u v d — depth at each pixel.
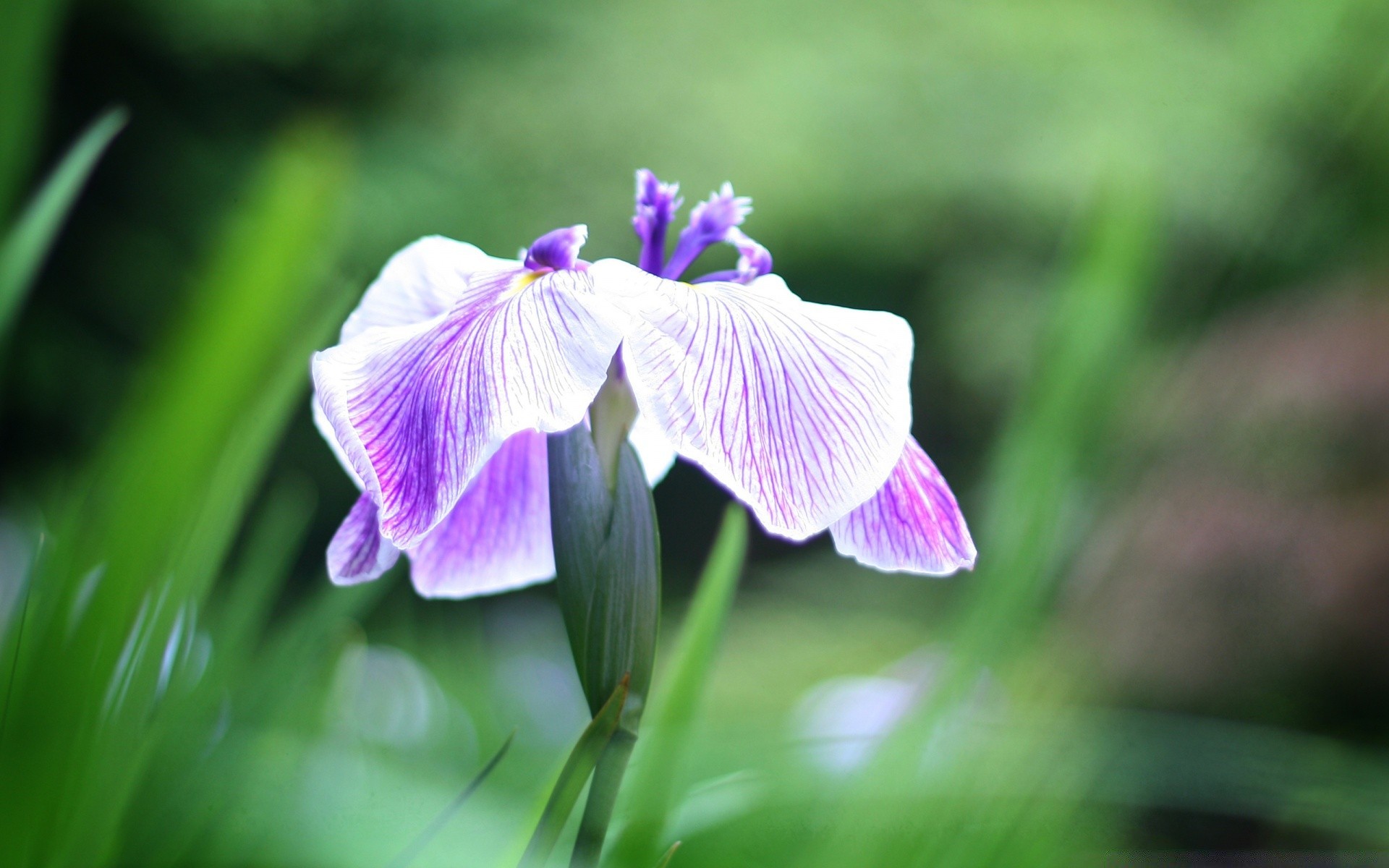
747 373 0.64
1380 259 2.01
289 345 0.67
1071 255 0.79
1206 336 1.95
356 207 4.54
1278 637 1.68
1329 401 1.81
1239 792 0.76
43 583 0.66
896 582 3.54
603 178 5.83
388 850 0.70
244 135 4.63
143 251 4.26
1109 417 0.77
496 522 0.71
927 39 5.83
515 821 0.73
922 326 5.91
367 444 0.63
